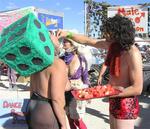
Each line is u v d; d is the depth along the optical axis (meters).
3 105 7.16
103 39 3.95
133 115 3.47
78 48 5.95
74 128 5.82
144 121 8.10
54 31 4.05
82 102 5.76
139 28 12.43
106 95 3.36
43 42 2.88
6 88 14.18
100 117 8.60
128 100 3.44
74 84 5.80
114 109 3.50
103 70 7.13
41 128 3.12
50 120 3.10
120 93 3.37
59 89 3.07
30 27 2.82
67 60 5.84
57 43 3.21
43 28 2.98
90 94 3.35
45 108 3.10
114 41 3.43
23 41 2.76
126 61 3.38
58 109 3.08
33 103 3.16
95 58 15.07
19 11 14.12
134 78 3.34
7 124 7.15
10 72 13.41
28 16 2.94
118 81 3.46
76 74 5.81
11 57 2.88
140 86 3.36
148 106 10.05
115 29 3.32
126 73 3.41
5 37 2.94
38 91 3.15
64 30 4.08
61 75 3.08
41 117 3.10
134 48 3.35
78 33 4.25
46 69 3.08
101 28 3.60
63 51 5.91
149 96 11.77
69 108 5.63
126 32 3.30
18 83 15.38
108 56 3.52
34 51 2.82
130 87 3.37
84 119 8.30
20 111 7.19
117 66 3.43
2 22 14.07
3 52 2.84
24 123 7.21
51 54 2.94
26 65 2.93
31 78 3.22
